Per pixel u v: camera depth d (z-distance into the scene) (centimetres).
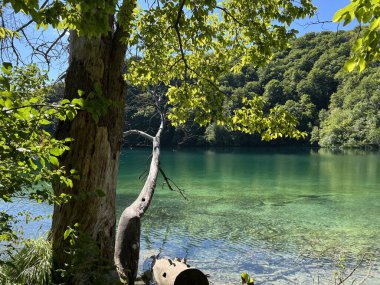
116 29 489
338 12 224
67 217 472
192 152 5625
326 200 1702
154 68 621
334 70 8994
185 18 564
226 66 717
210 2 484
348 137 7481
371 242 1033
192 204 1536
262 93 8831
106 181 488
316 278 755
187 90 691
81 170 469
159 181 2347
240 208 1482
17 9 223
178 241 1005
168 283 595
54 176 275
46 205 1123
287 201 1664
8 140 232
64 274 396
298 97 8806
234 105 718
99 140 476
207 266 817
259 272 787
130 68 710
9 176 250
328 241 1035
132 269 587
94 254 381
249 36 627
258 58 670
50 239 480
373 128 7188
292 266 824
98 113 239
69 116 234
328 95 8962
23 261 447
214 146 7088
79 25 260
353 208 1521
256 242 1012
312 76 8894
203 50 733
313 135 7862
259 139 7344
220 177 2614
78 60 472
